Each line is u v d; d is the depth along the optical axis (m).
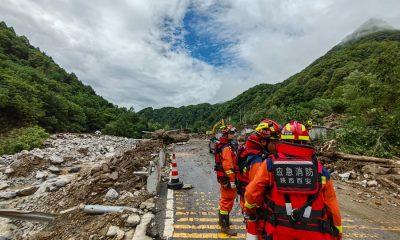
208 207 7.25
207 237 5.50
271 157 2.87
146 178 9.15
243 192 3.80
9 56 95.06
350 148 13.51
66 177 12.02
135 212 6.66
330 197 2.72
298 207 2.62
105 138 41.75
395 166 10.87
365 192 9.13
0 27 108.62
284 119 26.12
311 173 2.66
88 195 8.66
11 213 8.73
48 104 56.75
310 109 29.14
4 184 13.21
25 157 16.48
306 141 2.83
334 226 2.69
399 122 13.54
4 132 43.69
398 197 8.71
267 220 2.79
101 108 90.94
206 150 21.00
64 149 22.56
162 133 28.06
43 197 10.02
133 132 68.12
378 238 5.77
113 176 9.20
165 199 7.86
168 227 5.95
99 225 6.14
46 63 109.44
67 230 6.43
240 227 5.99
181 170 12.41
